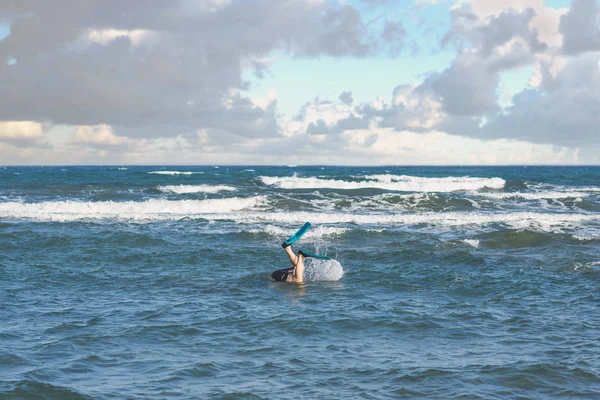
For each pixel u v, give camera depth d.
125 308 10.36
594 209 28.64
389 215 24.30
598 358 7.68
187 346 8.20
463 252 16.50
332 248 17.33
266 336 8.75
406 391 6.53
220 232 20.02
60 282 12.56
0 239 17.80
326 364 7.47
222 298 11.31
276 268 14.61
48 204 26.23
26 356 7.63
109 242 17.53
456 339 8.66
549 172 89.38
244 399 6.27
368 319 9.76
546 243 18.19
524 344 8.38
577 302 11.09
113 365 7.36
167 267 14.49
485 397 6.38
